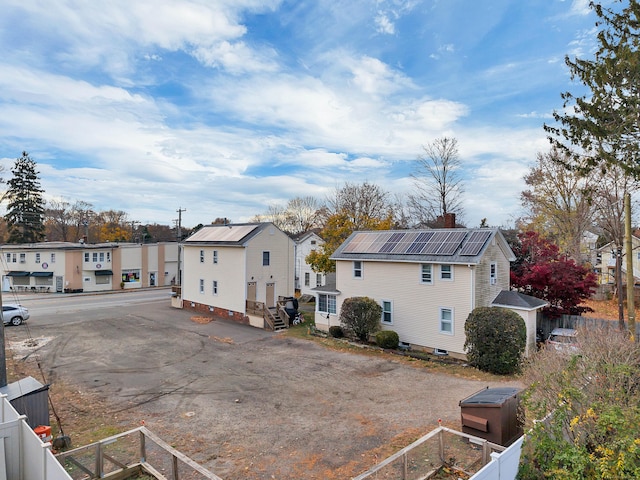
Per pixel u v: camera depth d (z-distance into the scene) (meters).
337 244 31.09
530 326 17.27
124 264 48.34
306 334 22.50
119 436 8.07
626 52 14.16
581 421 6.19
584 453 5.86
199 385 13.90
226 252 27.44
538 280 19.72
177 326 24.44
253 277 26.67
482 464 7.70
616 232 29.31
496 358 15.28
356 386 13.80
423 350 19.12
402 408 11.68
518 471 6.29
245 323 25.55
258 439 9.69
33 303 34.09
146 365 16.33
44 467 6.80
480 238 18.44
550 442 6.08
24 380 10.40
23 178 59.59
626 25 15.19
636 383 6.99
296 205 71.50
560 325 19.31
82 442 9.55
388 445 9.24
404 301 19.92
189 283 30.86
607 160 15.78
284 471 8.17
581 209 32.62
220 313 27.77
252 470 8.21
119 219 89.00
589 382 7.03
